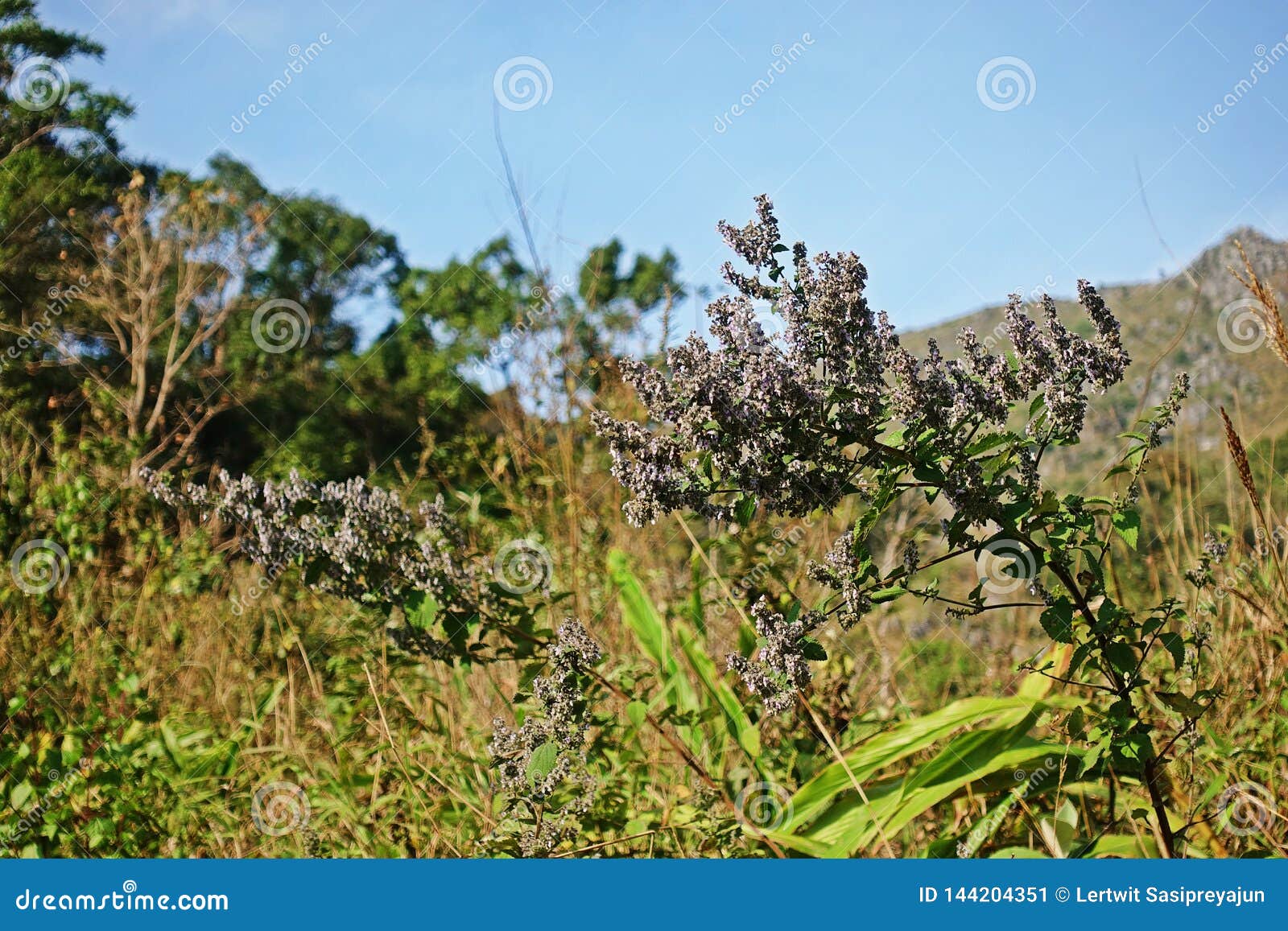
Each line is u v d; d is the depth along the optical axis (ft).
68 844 11.02
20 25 37.24
